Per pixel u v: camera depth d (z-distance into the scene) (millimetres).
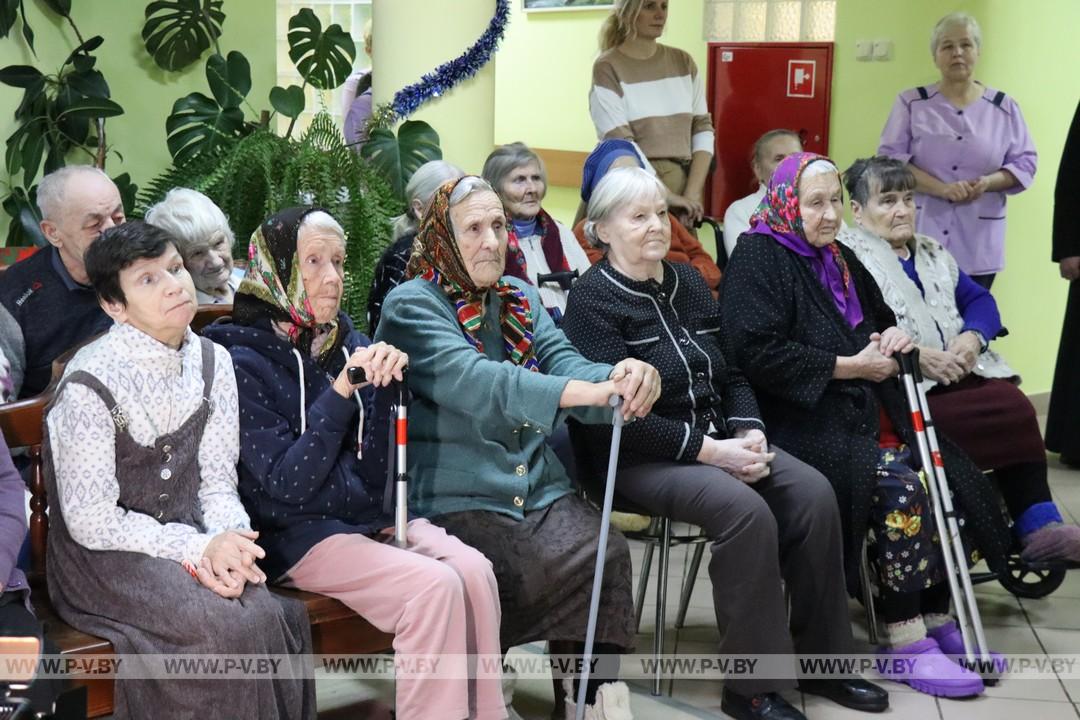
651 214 3213
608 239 3281
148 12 4477
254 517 2627
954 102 5434
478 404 2754
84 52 4266
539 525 2842
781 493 3209
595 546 2820
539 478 2906
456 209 2824
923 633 3389
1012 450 3834
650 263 3252
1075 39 6086
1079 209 5172
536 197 3912
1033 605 3953
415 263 2920
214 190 3854
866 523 3365
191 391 2475
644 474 3172
